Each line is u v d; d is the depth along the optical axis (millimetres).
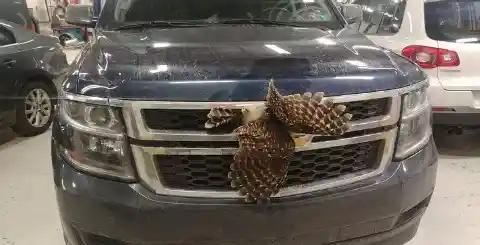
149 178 1792
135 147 1782
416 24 3834
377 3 4520
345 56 2080
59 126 2002
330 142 1842
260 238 1829
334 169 1905
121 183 1822
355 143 1894
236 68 1849
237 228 1801
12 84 4520
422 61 3723
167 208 1775
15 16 5609
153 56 2051
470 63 3654
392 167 1998
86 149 1881
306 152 1837
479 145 4395
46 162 4133
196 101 1723
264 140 1484
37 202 3326
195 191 1792
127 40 2457
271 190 1500
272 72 1828
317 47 2236
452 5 3807
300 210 1826
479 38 3709
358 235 1974
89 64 2057
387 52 2281
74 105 1900
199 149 1755
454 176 3693
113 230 1831
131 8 2965
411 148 2074
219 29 2684
